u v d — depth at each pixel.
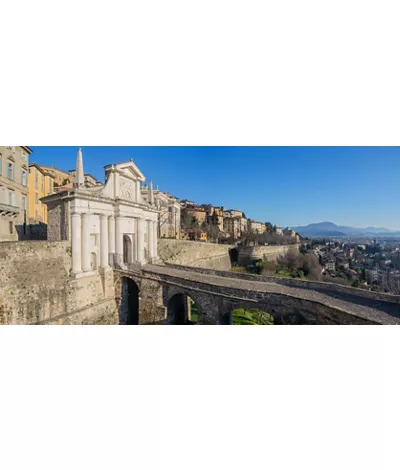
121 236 29.44
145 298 25.67
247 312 39.75
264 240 93.12
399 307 16.50
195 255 52.59
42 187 49.69
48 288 22.16
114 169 28.97
